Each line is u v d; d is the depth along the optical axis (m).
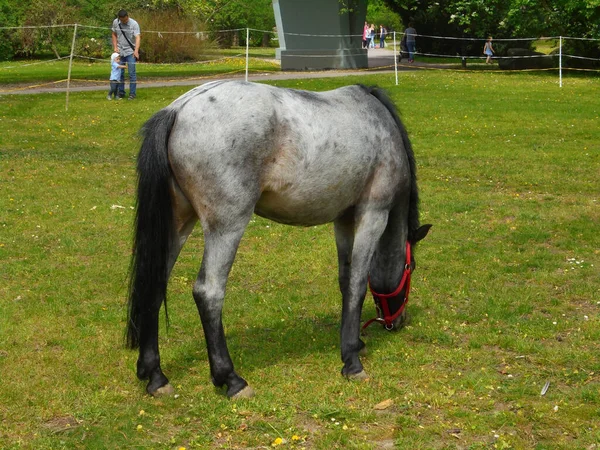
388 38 61.94
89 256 7.75
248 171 4.42
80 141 14.52
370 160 4.94
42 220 8.92
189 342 5.67
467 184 11.22
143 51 34.47
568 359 5.34
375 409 4.62
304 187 4.68
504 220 9.28
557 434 4.31
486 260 7.73
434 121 16.91
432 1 37.12
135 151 13.60
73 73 28.30
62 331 5.80
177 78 25.98
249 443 4.20
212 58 36.31
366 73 28.58
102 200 9.97
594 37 28.06
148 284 4.49
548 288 6.95
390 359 5.39
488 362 5.33
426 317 6.25
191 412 4.54
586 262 7.66
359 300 5.10
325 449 4.14
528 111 18.36
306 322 6.13
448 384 4.96
